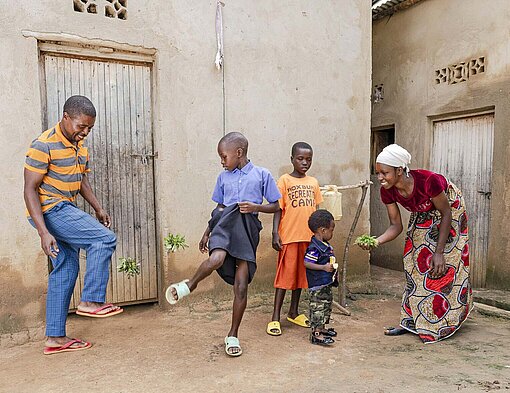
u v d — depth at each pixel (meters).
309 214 3.79
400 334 3.71
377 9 6.36
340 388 2.67
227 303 4.30
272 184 3.41
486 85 5.07
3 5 3.38
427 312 3.59
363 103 4.98
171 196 4.09
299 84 4.63
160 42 3.97
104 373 2.89
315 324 3.47
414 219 3.72
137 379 2.80
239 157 3.30
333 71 4.80
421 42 5.94
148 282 4.22
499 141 4.91
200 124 4.18
